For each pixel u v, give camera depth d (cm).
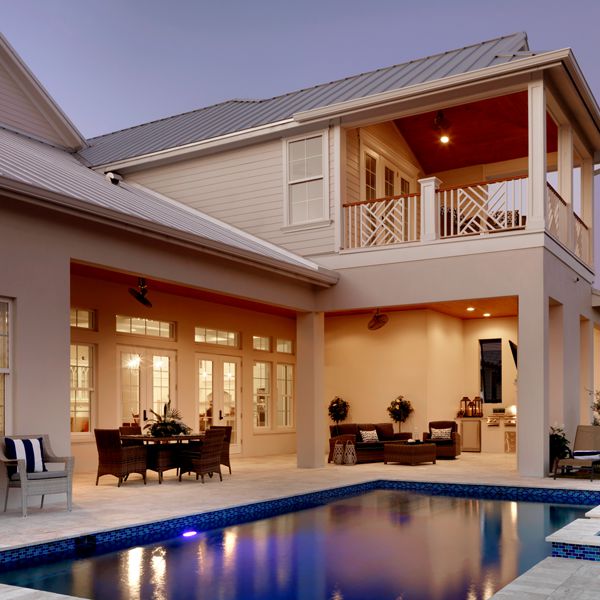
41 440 773
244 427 1550
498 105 1397
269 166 1400
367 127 1446
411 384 1580
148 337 1327
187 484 1027
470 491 1011
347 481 1053
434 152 1638
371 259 1260
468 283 1168
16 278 771
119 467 998
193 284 1014
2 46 1368
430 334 1587
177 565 580
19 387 770
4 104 1391
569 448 1170
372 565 581
